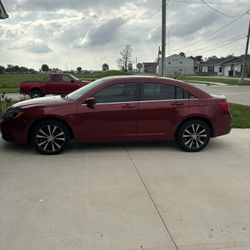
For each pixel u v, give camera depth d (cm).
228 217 371
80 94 645
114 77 655
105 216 371
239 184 476
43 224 352
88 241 320
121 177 500
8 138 634
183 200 416
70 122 618
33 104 627
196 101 656
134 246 312
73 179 489
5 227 346
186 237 328
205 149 682
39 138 619
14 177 496
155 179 493
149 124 645
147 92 645
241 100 1938
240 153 652
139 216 372
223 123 672
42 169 535
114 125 634
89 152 643
